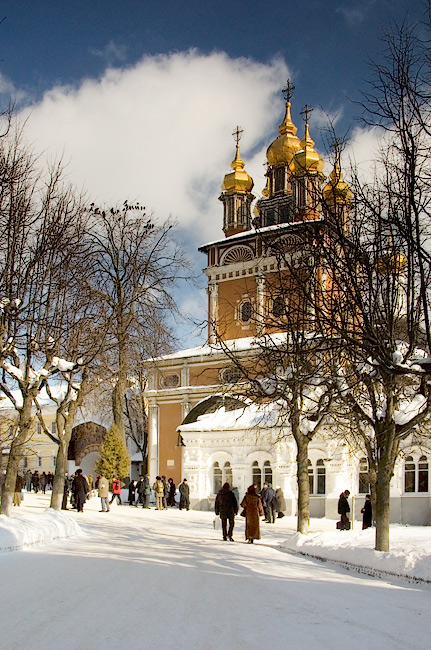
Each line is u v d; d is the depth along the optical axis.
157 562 16.20
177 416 53.25
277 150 57.94
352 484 34.12
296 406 23.41
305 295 17.12
